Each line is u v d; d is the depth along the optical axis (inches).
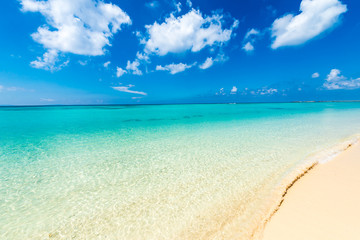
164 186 209.8
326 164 236.4
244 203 167.5
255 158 287.1
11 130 589.3
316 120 731.4
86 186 213.6
